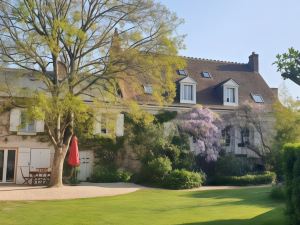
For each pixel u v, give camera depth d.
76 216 12.24
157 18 20.80
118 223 10.98
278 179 27.16
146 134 27.11
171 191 21.47
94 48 21.11
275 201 15.95
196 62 35.78
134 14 21.00
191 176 23.78
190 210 13.50
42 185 23.75
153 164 24.94
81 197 17.98
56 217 12.05
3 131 25.83
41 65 20.38
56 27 18.88
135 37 20.39
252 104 30.17
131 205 15.06
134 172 27.64
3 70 20.23
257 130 29.62
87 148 27.30
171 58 20.34
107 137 27.53
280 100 24.72
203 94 32.38
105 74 20.88
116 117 22.55
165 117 29.06
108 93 21.69
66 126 21.83
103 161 27.55
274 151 26.61
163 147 26.58
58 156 21.91
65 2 20.75
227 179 26.28
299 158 8.52
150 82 21.31
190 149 28.44
